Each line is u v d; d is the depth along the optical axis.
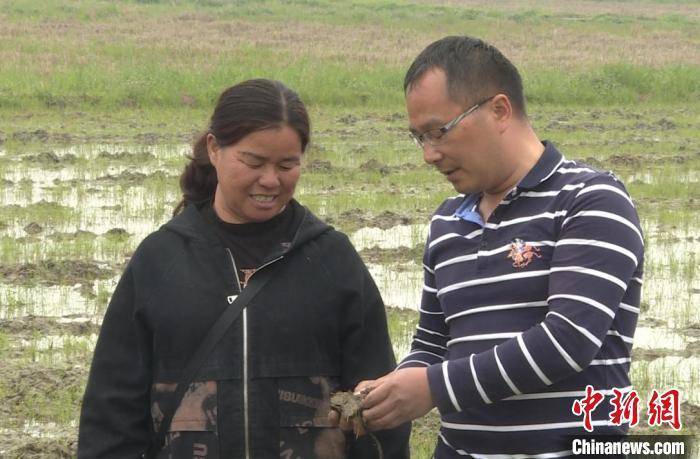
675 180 21.25
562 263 4.39
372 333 4.83
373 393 4.43
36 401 10.02
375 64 41.69
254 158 4.46
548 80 36.56
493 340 4.55
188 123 28.80
